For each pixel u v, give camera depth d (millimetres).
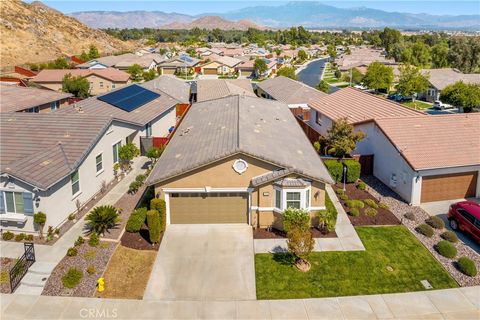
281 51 167375
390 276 18906
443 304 17109
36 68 92438
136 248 20828
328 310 16719
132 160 33625
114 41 169375
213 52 151625
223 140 24375
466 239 22469
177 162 23406
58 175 21922
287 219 21422
